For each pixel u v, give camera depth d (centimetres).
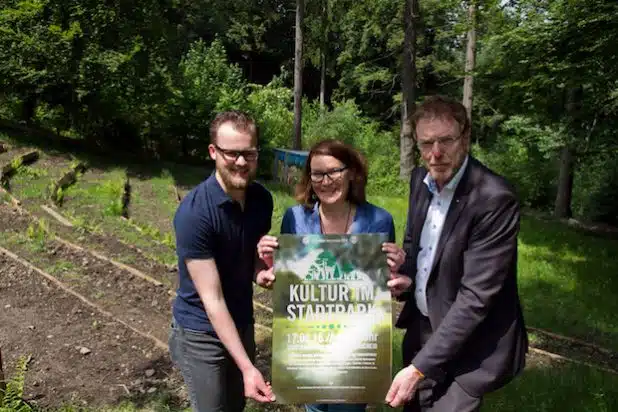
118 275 817
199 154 2336
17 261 829
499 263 267
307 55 3478
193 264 305
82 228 1030
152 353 598
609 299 951
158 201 1453
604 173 2019
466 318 266
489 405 490
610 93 1145
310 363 289
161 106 2059
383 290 288
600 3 1002
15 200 1137
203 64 2589
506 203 268
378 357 289
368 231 322
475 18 1236
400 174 2375
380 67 3459
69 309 700
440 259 281
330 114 2930
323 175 311
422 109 278
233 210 312
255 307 755
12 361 567
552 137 1537
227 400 340
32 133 1994
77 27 1833
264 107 2920
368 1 3045
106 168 1781
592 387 543
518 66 1180
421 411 293
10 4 1905
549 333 779
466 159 282
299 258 288
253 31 4272
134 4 1948
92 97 1970
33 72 1850
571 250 1341
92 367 564
